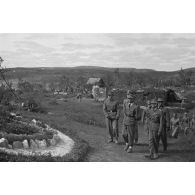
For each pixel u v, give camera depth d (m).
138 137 13.18
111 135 13.39
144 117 12.63
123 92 13.76
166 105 13.76
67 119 14.29
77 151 11.89
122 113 13.38
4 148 11.09
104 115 14.00
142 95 13.75
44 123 14.29
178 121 13.58
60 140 12.99
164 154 12.73
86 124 14.09
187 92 13.82
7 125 12.81
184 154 12.71
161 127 12.06
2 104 14.54
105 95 14.13
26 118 14.60
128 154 12.51
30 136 12.05
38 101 14.66
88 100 14.25
